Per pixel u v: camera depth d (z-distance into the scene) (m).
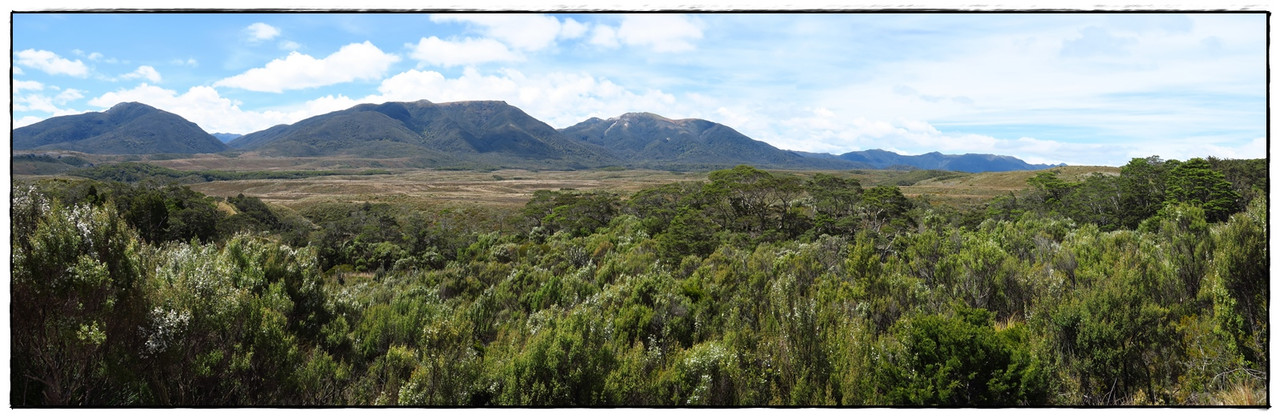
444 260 37.25
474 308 11.09
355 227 46.69
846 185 46.53
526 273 15.16
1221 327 5.82
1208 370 5.64
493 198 120.00
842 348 6.48
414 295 13.27
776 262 13.94
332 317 9.09
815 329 6.95
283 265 9.02
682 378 6.45
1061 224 16.19
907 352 5.91
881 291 8.98
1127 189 38.97
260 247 9.33
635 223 37.38
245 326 6.20
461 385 6.24
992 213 46.12
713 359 6.47
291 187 142.88
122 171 108.12
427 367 6.47
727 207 42.16
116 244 5.32
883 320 8.27
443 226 57.81
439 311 10.00
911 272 10.61
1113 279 6.80
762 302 9.58
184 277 6.45
